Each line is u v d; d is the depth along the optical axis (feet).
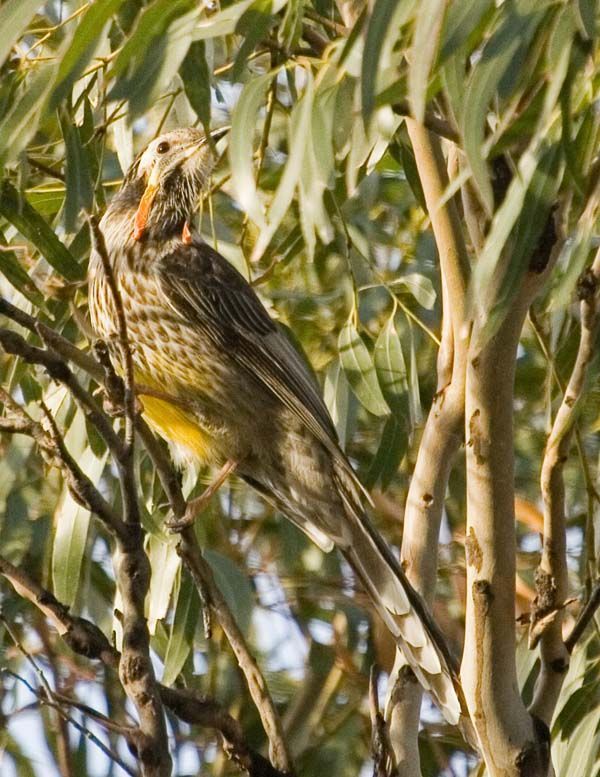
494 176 27.37
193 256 36.01
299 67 30.27
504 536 27.17
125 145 35.73
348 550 34.96
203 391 36.06
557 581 27.94
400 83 23.04
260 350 36.01
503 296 24.02
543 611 27.94
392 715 30.01
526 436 43.86
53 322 34.83
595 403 39.99
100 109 32.81
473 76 22.16
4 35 24.34
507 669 27.22
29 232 31.48
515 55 22.08
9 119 25.54
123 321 24.06
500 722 27.20
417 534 31.78
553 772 29.04
